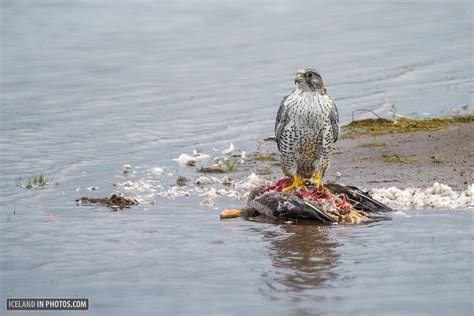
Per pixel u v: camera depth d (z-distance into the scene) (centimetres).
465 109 2066
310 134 1346
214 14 4084
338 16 3900
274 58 2983
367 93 2373
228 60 2992
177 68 2895
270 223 1286
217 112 2253
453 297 960
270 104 2328
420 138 1777
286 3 4366
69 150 1859
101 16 4088
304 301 955
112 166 1706
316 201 1333
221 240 1193
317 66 2802
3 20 3956
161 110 2297
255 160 1725
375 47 3091
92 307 950
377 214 1322
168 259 1111
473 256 1096
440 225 1242
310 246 1159
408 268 1057
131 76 2794
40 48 3341
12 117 2234
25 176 1633
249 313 922
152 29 3719
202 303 955
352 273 1045
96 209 1375
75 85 2675
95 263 1099
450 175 1516
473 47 2992
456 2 4162
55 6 4334
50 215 1336
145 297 977
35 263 1102
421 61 2792
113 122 2159
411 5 4141
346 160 1650
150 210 1366
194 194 1478
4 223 1292
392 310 926
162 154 1812
